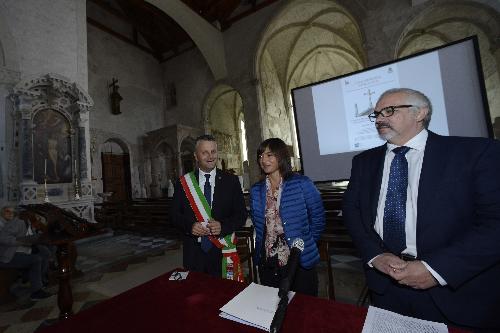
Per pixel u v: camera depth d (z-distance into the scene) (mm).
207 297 1297
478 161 1254
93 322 1126
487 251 1130
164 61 17094
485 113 3279
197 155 2330
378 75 4102
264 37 13117
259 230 1969
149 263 4895
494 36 9109
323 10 12852
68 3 7996
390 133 1471
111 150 14047
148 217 7699
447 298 1226
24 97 6801
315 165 4559
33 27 7176
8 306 3338
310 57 17047
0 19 6566
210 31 13234
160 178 15078
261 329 1008
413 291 1323
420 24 10672
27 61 7000
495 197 1176
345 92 4363
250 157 13250
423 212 1312
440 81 3598
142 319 1134
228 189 2371
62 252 2867
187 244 2293
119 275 4332
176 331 1035
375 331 946
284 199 1874
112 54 14352
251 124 13273
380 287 1414
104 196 12203
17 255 3492
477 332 1179
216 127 16359
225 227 2135
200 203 2277
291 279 961
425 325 970
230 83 13953
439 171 1325
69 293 2885
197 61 15812
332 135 4457
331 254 4438
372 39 9930
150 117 16016
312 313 1099
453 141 1374
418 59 3768
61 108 7578
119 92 14422
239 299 1229
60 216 2877
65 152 7609
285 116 16891
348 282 3303
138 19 14922
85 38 8344
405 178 1433
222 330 1021
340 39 15133
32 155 6895
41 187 7023
